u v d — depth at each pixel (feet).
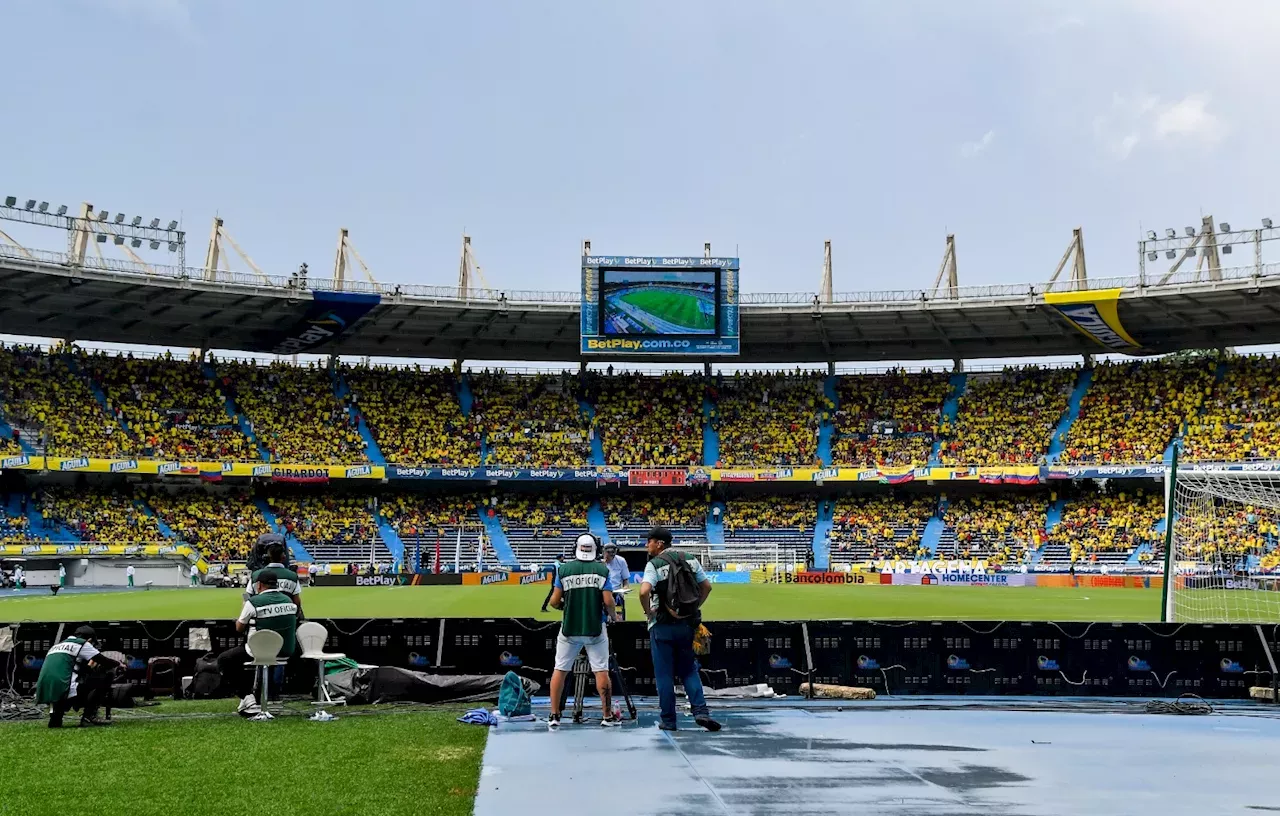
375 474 210.38
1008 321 213.46
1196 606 134.10
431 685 51.62
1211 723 43.62
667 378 242.99
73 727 42.96
